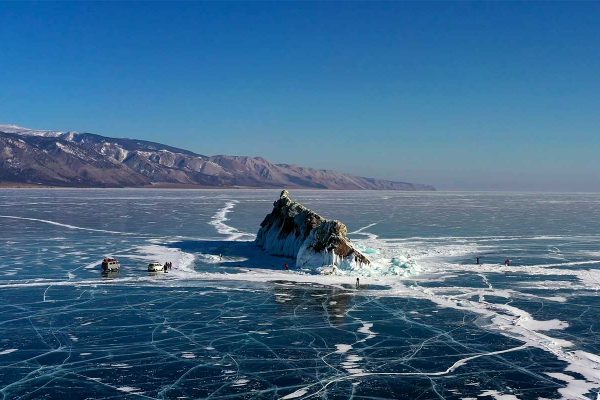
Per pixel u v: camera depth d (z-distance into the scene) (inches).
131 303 1749.5
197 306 1718.8
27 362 1238.3
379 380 1147.3
